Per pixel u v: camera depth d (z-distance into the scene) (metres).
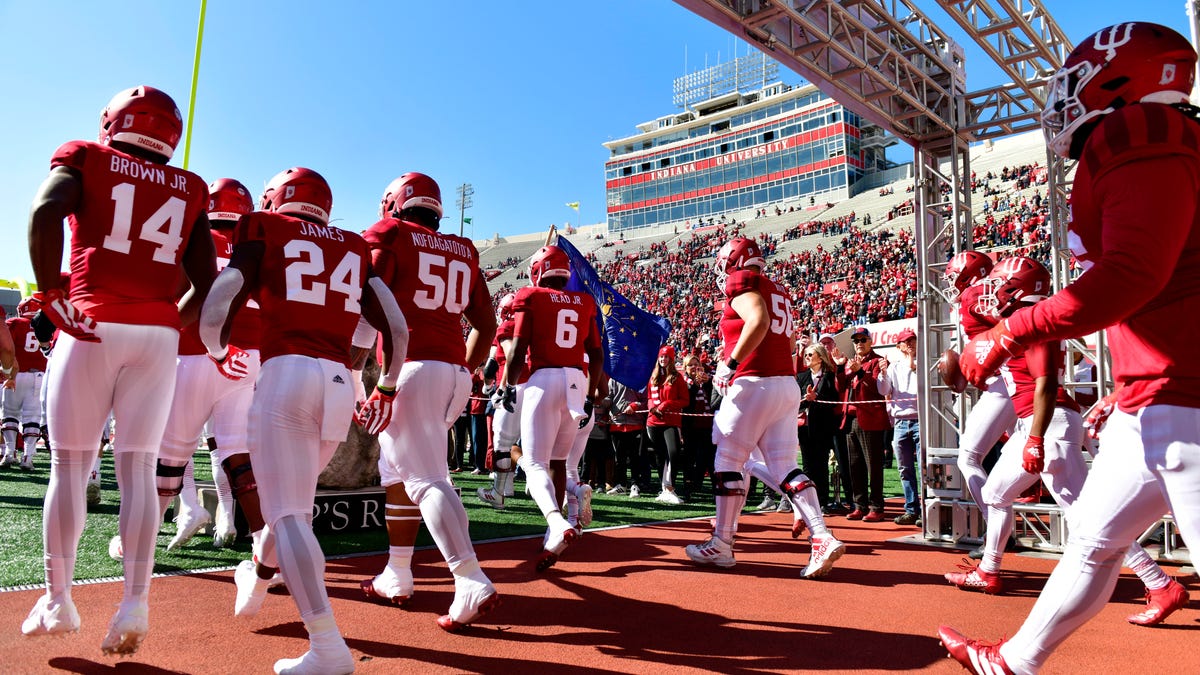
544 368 4.97
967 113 7.59
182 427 4.00
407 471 3.42
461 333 3.66
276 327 2.90
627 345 8.29
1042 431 3.83
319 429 2.89
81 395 2.85
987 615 3.87
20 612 3.39
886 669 2.99
